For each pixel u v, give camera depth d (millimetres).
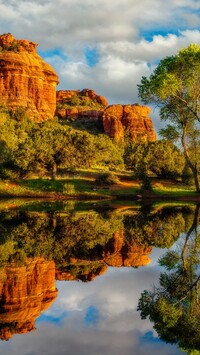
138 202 46938
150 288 11211
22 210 34594
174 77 42938
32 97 161125
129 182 62062
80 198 52281
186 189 59750
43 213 31766
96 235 20516
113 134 179375
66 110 197375
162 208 37656
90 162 59875
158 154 68438
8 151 62625
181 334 7816
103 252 16156
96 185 58125
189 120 48250
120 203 45219
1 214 30406
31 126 95812
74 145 58781
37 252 15758
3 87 156000
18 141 70062
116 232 21562
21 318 8516
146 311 9195
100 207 38875
